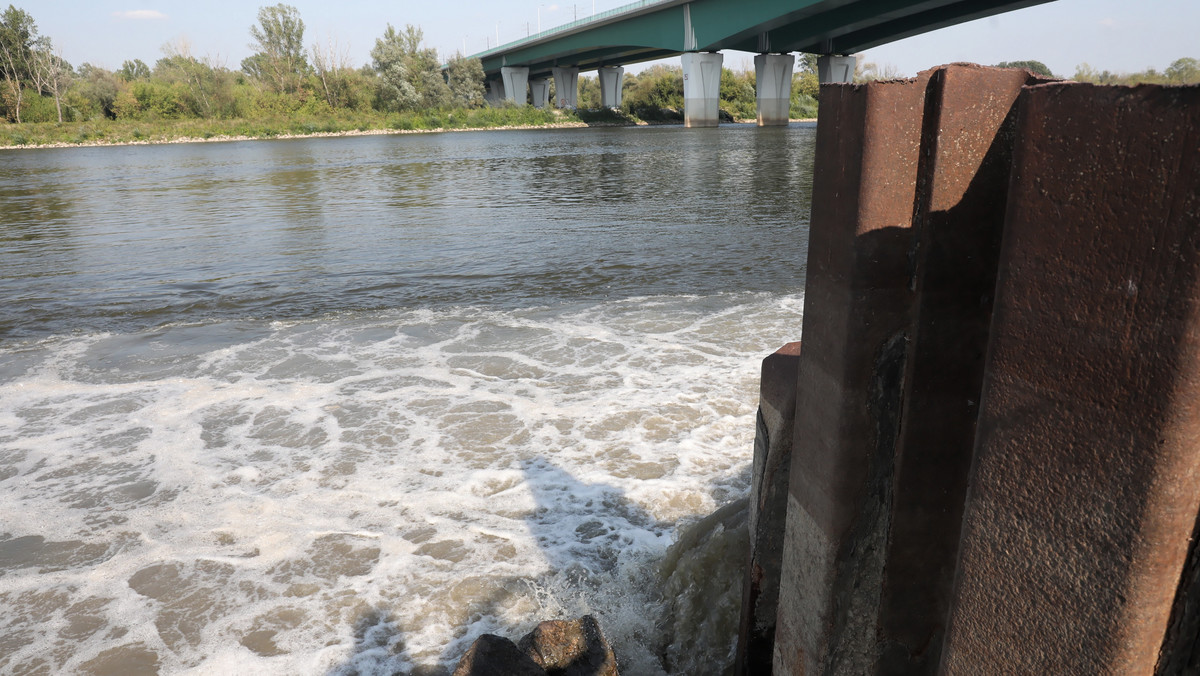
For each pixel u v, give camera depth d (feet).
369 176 99.76
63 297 33.42
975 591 4.93
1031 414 4.35
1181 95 3.30
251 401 20.35
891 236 5.72
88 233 53.57
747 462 16.08
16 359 24.54
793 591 7.39
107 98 268.62
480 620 11.44
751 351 23.31
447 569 12.70
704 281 33.71
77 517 14.53
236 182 94.94
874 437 6.19
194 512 14.65
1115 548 3.90
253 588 12.30
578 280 34.73
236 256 43.39
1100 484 3.94
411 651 10.83
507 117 291.38
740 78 355.36
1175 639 4.16
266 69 302.86
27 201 76.23
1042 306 4.19
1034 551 4.42
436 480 15.71
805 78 353.51
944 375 5.94
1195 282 3.34
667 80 344.69
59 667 10.63
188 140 244.22
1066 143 3.94
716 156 118.83
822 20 181.88
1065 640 4.27
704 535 11.87
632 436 17.46
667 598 11.57
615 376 21.40
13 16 251.60
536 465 16.22
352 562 12.94
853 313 5.87
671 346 23.97
